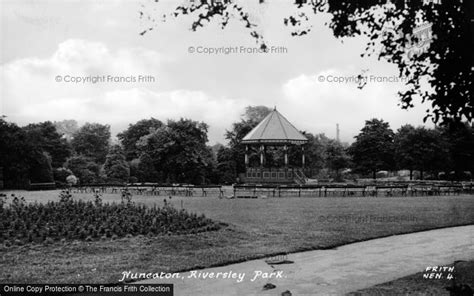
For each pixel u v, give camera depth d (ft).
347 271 36.11
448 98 21.84
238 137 238.89
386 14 23.63
